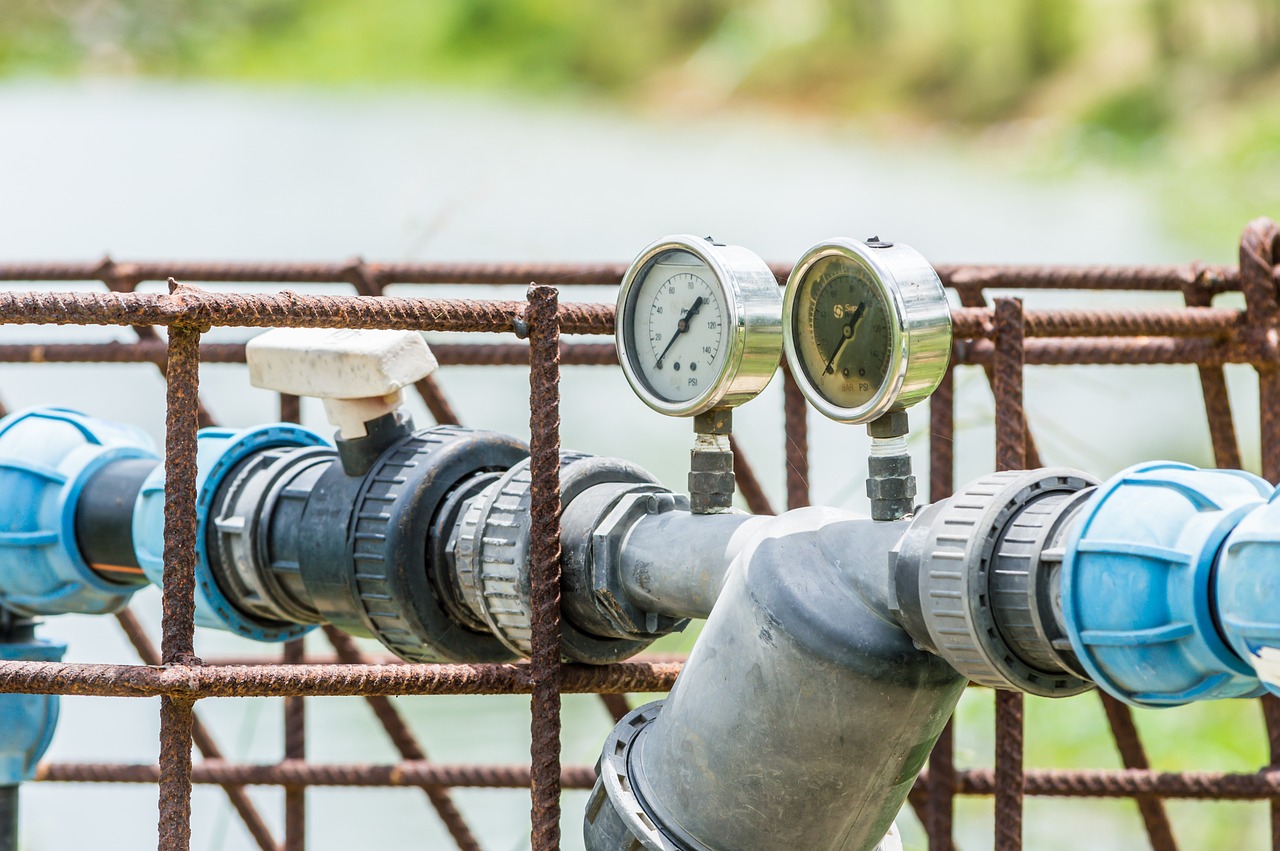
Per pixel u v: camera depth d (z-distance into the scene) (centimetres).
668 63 3666
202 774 459
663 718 324
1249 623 244
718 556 317
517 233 1889
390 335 345
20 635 400
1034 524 275
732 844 312
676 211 2298
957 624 278
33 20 3581
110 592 390
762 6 3578
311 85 3694
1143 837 823
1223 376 454
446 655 352
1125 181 2528
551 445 329
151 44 3628
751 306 319
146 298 300
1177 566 256
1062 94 2877
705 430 332
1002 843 368
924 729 301
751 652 301
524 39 3803
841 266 303
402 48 3825
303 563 352
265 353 355
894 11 3244
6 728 387
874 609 294
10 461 380
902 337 289
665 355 333
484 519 339
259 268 479
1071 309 406
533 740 330
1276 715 434
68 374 1358
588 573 334
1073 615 263
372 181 2177
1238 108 2544
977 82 3027
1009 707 367
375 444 351
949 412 434
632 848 324
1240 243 435
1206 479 264
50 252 1817
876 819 312
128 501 373
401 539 339
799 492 439
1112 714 457
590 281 470
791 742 300
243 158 2430
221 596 368
